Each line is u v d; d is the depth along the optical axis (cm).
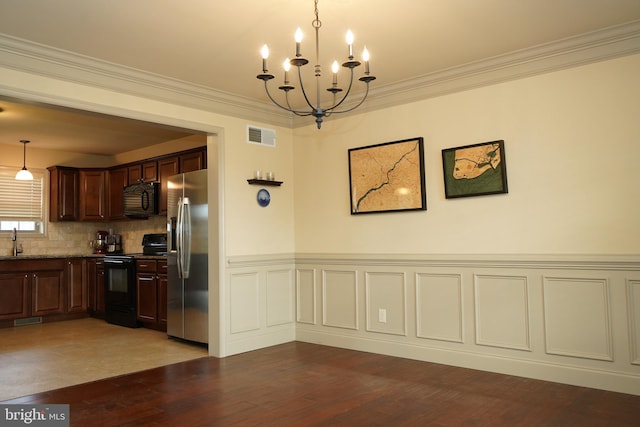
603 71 344
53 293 670
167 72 400
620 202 336
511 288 380
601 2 293
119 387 362
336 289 489
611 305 337
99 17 298
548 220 365
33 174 705
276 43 341
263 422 289
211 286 463
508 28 327
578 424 279
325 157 505
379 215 461
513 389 343
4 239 676
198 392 347
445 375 380
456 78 409
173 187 531
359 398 329
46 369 415
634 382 326
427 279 426
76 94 366
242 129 483
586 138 350
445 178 415
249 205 485
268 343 494
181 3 281
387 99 454
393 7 292
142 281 604
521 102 379
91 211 721
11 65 333
